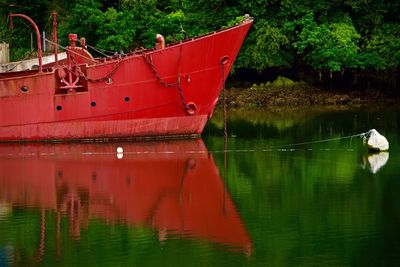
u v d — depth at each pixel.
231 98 62.19
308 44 62.81
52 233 24.95
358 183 30.44
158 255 22.62
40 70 41.28
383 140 37.41
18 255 22.95
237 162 35.41
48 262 22.33
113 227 25.39
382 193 28.69
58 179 32.47
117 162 35.88
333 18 63.81
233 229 24.77
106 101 41.25
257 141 41.75
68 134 41.62
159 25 62.16
